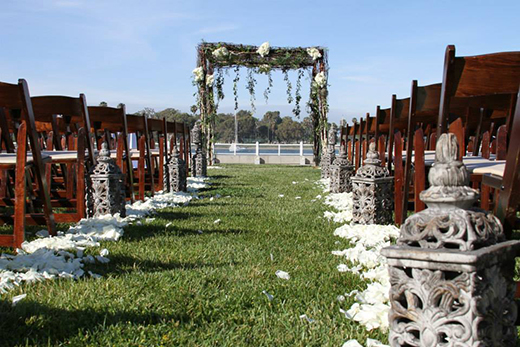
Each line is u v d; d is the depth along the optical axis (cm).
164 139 695
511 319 136
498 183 201
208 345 169
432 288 127
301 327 185
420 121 480
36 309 193
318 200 599
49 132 662
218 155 1873
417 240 133
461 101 327
